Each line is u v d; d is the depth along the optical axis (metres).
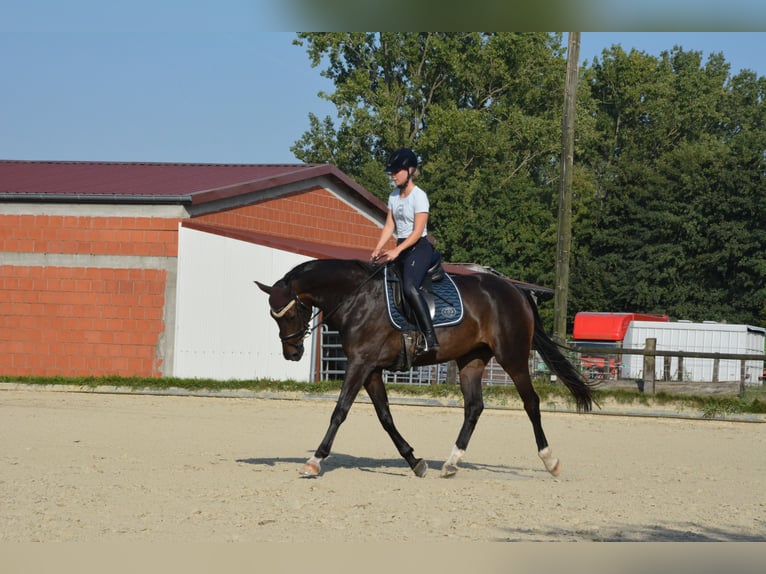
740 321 53.00
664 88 77.94
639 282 54.53
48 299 24.06
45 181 26.66
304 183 28.19
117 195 23.53
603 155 77.62
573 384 11.51
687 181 54.81
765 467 12.68
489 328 10.79
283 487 9.46
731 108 88.75
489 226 54.00
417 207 10.42
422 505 8.68
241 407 19.16
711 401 19.14
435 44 55.53
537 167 64.88
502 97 59.28
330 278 10.53
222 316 23.23
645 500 9.34
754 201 53.31
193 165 31.73
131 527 7.49
